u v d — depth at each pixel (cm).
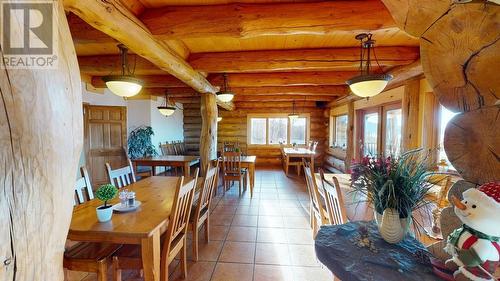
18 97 81
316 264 243
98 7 162
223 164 501
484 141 97
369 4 206
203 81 413
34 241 88
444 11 104
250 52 326
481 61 96
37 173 87
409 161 130
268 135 897
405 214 127
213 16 216
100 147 536
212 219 359
